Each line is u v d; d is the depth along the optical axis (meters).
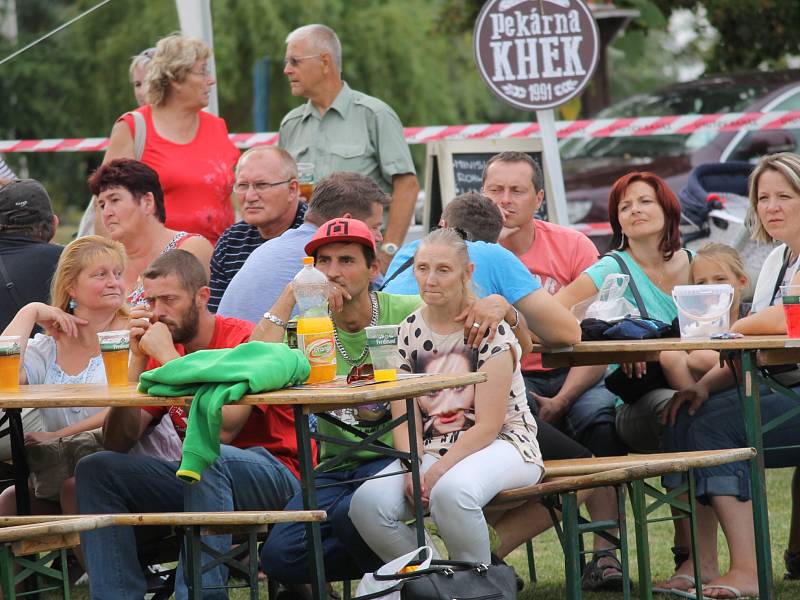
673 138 29.78
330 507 12.44
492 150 21.81
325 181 14.97
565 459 13.60
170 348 12.27
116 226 15.89
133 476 12.12
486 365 12.38
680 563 14.77
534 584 15.38
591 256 17.42
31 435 13.63
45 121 64.75
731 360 13.23
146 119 18.77
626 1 40.34
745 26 41.91
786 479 20.11
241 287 14.77
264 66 36.38
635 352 14.23
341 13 58.28
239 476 12.23
